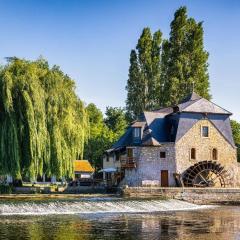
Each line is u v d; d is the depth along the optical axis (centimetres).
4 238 2567
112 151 6925
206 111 6325
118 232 2827
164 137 6309
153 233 2814
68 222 3209
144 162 6062
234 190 5484
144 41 8781
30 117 4197
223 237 2720
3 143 4200
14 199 4388
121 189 5209
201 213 4019
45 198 4566
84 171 8100
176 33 8562
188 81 8312
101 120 11556
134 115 8819
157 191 5284
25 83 4256
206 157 6278
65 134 4531
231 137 6438
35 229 2875
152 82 8706
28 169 4253
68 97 4562
